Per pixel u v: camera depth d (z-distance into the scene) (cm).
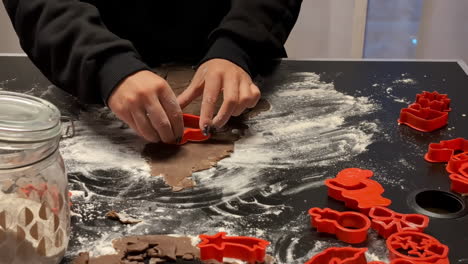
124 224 68
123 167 82
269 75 121
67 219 60
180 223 68
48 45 100
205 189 76
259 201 73
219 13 135
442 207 74
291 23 127
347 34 222
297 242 65
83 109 102
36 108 57
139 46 133
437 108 99
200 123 89
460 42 205
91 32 98
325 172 80
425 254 60
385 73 123
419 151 86
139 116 86
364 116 100
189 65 127
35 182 56
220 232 64
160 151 86
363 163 83
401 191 75
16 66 124
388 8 219
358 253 60
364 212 69
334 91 112
